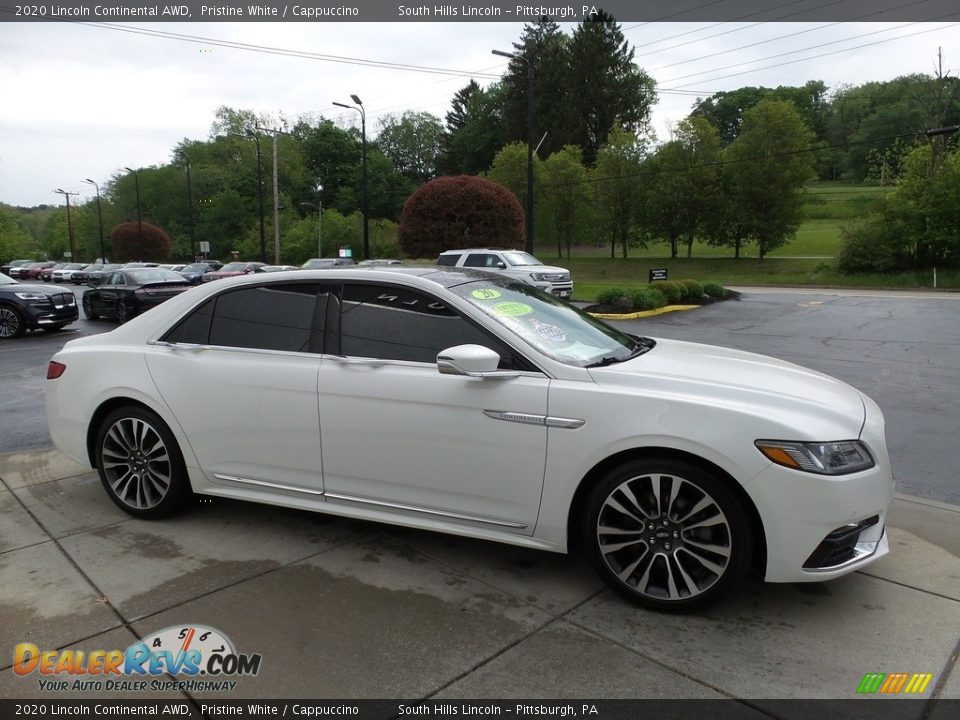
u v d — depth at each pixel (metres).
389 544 3.72
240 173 79.12
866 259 31.36
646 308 18.16
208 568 3.43
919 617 2.94
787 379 3.27
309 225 56.75
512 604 3.07
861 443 2.90
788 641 2.76
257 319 3.83
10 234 73.12
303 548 3.67
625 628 2.87
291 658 2.65
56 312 14.99
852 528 2.81
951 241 29.31
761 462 2.74
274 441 3.68
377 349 3.48
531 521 3.16
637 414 2.92
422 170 97.81
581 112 64.06
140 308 17.30
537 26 67.94
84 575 3.35
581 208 47.22
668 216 43.44
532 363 3.18
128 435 4.09
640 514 2.98
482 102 83.06
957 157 29.84
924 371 9.52
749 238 41.00
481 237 26.91
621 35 64.81
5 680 2.54
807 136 38.09
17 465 5.16
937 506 4.27
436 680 2.52
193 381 3.85
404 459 3.36
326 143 83.88
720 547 2.86
